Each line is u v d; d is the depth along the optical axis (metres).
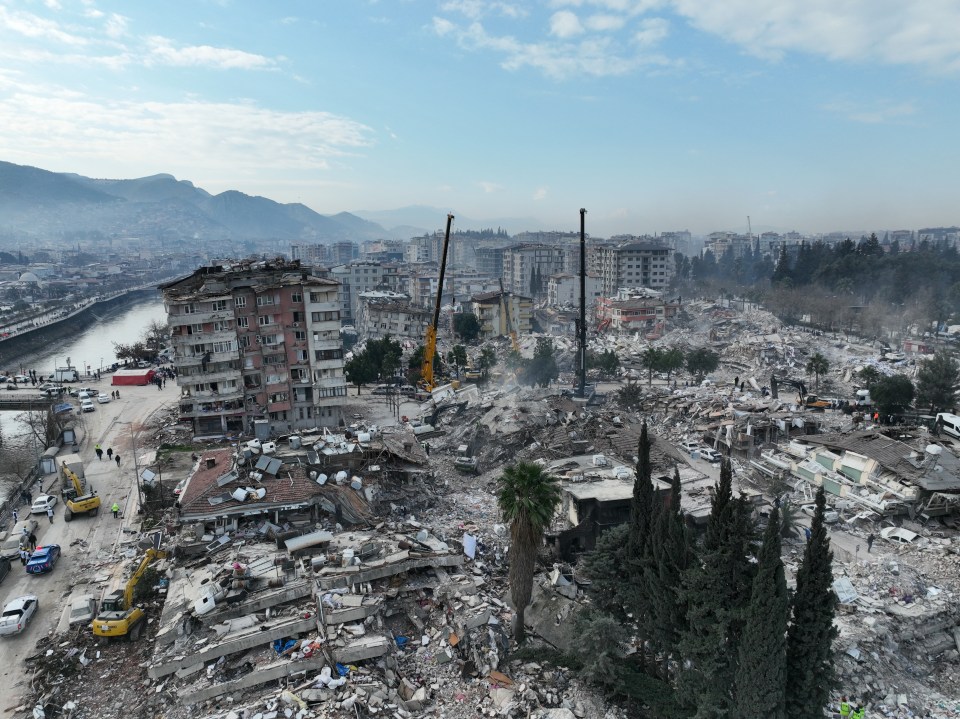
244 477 62.19
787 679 36.12
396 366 141.00
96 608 51.69
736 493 68.50
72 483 72.06
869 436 79.50
